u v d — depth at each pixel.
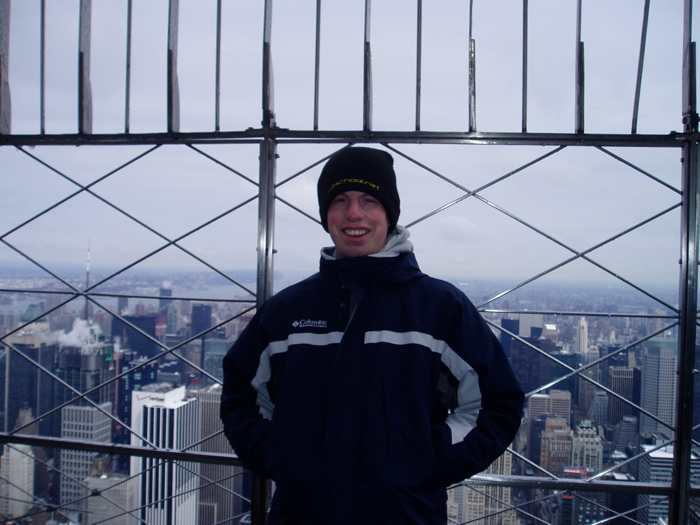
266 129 2.19
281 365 1.40
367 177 1.39
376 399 1.28
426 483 1.26
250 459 1.39
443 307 1.36
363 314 1.34
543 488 2.13
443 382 1.38
